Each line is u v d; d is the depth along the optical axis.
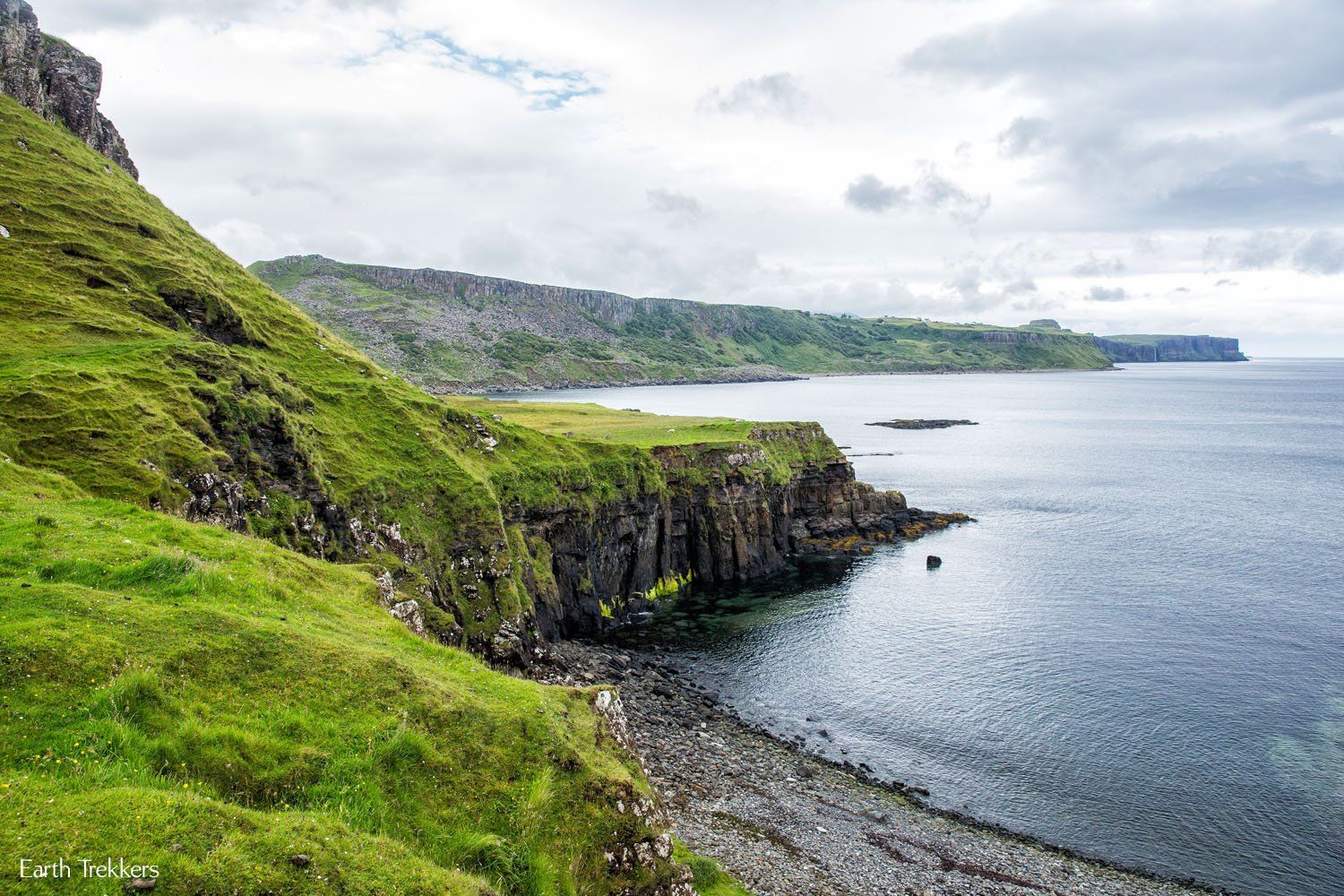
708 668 73.44
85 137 105.31
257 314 90.75
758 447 116.38
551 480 88.88
